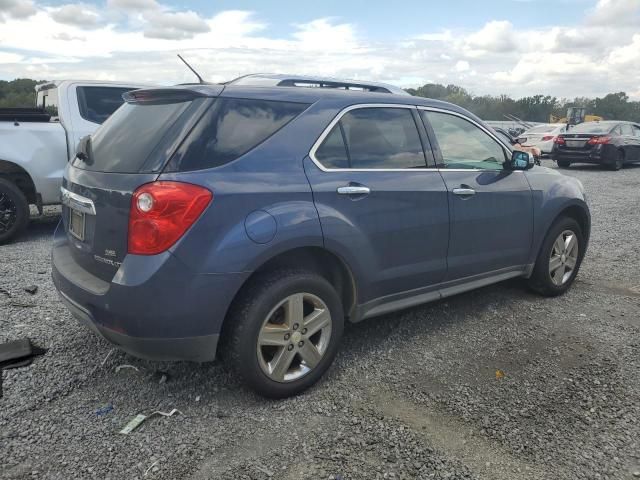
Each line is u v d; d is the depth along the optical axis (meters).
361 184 3.40
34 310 4.37
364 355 3.78
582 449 2.78
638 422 3.02
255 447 2.74
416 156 3.84
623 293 5.18
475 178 4.17
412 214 3.68
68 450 2.67
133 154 2.97
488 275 4.40
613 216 9.20
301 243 3.09
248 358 3.00
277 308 3.07
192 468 2.57
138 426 2.89
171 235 2.72
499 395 3.28
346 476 2.54
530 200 4.59
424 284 3.91
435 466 2.62
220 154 2.93
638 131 18.17
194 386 3.30
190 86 3.11
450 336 4.11
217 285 2.82
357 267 3.42
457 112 4.27
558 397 3.27
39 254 6.20
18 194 6.65
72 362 3.52
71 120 7.05
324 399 3.21
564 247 5.02
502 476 2.57
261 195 2.96
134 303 2.73
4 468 2.52
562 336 4.15
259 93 3.20
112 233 2.89
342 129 3.45
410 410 3.11
